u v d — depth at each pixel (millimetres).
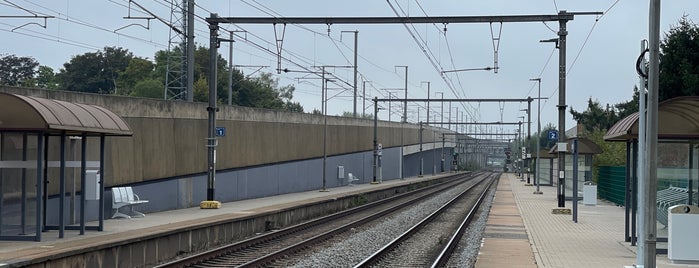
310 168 55781
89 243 17266
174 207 32062
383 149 83062
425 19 29719
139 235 17891
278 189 48000
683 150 19828
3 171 18625
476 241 23641
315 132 57062
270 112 46312
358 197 46688
